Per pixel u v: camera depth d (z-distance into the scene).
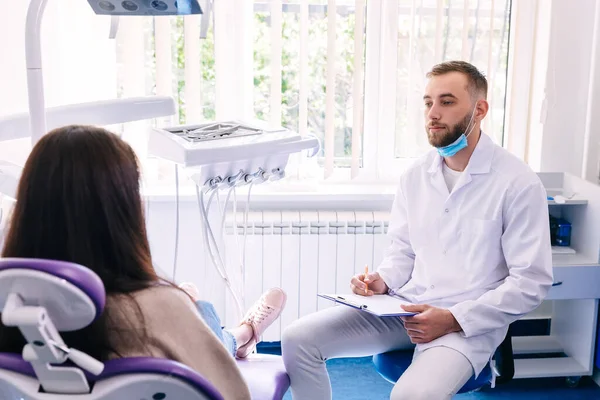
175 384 0.96
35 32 1.52
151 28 2.74
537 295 1.88
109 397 0.95
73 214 1.04
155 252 2.87
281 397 1.73
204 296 2.88
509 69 2.94
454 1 2.79
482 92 2.01
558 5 2.90
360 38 2.77
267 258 2.86
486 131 2.93
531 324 3.14
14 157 2.68
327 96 2.81
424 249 2.08
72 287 0.84
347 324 1.99
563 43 2.94
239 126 2.05
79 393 0.95
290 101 2.87
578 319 2.81
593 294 2.59
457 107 1.97
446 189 2.04
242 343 1.95
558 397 2.70
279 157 1.98
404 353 2.02
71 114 1.72
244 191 2.89
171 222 2.85
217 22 2.72
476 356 1.81
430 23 2.80
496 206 1.95
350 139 2.91
